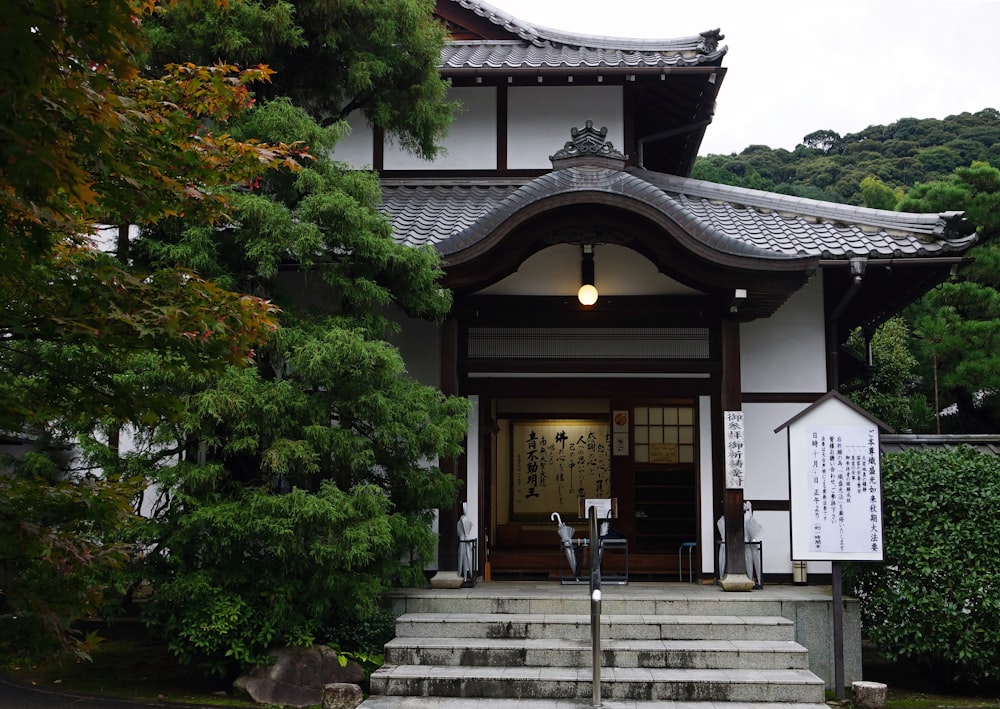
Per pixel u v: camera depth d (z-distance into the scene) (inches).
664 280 518.3
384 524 375.6
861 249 500.1
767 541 521.3
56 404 209.0
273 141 394.9
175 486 374.3
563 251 521.0
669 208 462.3
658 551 597.6
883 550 397.1
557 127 626.2
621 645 394.3
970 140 1827.0
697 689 362.6
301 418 387.9
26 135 148.0
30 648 205.6
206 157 198.2
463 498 494.9
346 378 392.8
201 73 209.6
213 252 391.5
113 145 172.7
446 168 625.9
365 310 418.3
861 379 700.0
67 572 204.2
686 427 597.0
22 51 139.9
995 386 828.0
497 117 628.1
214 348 192.2
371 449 395.5
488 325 523.5
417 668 384.5
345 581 378.0
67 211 179.5
